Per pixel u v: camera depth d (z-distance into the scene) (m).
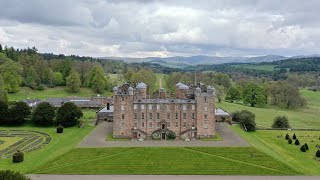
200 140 148.50
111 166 117.88
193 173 112.50
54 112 181.50
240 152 131.00
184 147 137.12
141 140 148.75
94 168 115.88
